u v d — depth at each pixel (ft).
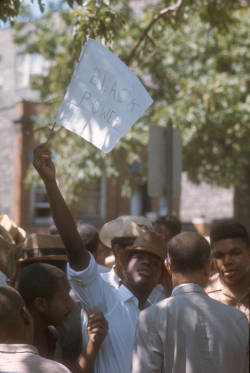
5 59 94.53
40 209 76.64
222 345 11.01
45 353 12.21
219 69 52.31
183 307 11.23
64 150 48.80
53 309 12.00
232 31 50.42
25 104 75.36
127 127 13.01
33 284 11.96
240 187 56.95
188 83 48.14
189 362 10.93
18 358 9.30
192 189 94.07
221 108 47.93
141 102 13.05
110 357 12.22
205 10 28.84
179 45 51.06
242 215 56.65
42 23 55.21
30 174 54.75
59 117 12.84
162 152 25.13
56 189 12.10
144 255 13.05
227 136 51.21
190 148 50.21
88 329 11.98
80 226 18.35
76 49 22.08
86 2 21.75
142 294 13.03
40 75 53.26
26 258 14.94
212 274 16.01
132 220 15.69
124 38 46.14
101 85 13.07
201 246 11.69
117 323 12.37
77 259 12.13
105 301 12.46
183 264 11.62
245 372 11.34
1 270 14.92
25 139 75.56
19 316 9.73
